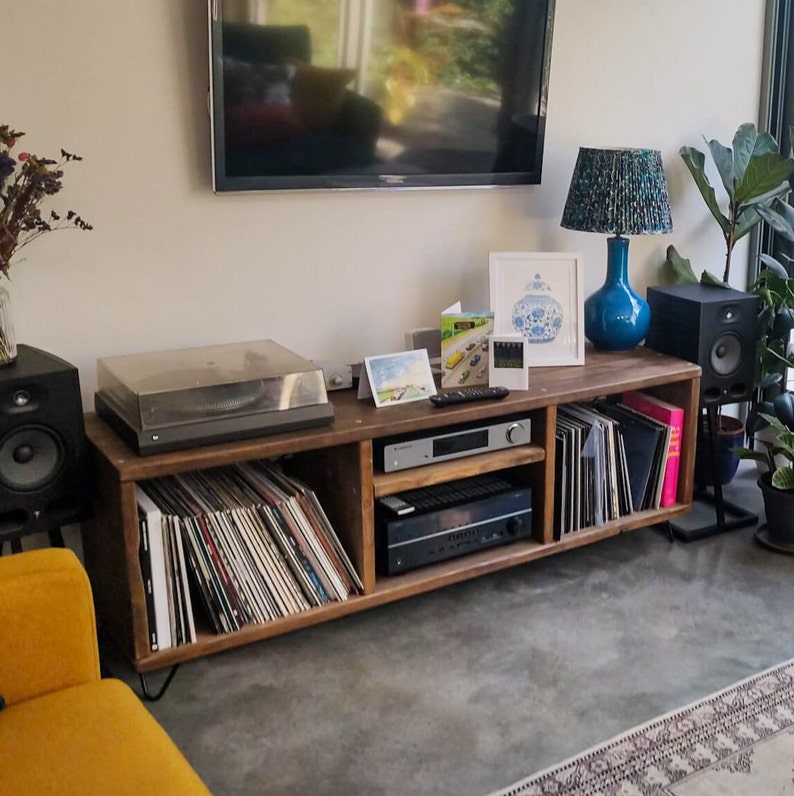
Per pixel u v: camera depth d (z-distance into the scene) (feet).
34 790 3.93
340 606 7.41
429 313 9.23
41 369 6.27
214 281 8.02
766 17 10.50
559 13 9.11
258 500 7.22
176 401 6.63
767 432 11.12
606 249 10.11
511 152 9.02
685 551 9.14
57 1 6.88
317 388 7.17
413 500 7.93
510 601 8.19
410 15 8.04
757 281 10.35
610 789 5.87
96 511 7.11
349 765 6.13
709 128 10.49
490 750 6.26
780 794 5.81
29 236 7.13
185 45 7.40
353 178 8.26
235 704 6.77
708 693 6.84
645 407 9.30
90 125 7.20
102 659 7.21
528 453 8.11
